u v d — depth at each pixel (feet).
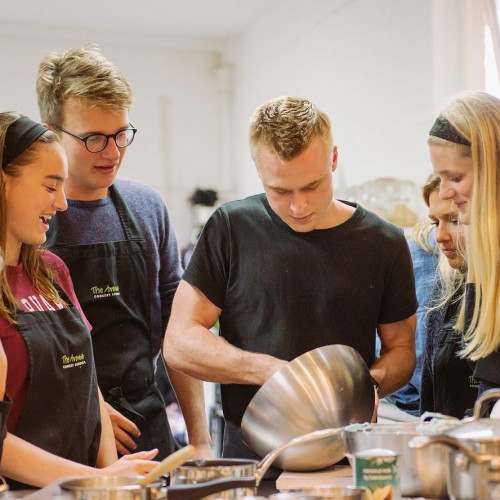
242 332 7.16
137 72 25.46
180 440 14.80
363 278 7.04
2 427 5.09
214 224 7.27
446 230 7.50
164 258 8.54
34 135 6.26
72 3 22.29
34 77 24.16
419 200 16.14
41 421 6.10
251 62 24.40
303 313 7.00
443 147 6.31
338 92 19.29
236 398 7.00
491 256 6.05
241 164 25.64
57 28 24.23
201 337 6.88
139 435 7.66
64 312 6.51
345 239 7.06
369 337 7.16
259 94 23.93
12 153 6.18
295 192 6.42
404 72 16.44
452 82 13.19
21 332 6.04
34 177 6.21
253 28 24.14
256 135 6.46
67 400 6.30
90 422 6.55
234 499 4.66
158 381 14.62
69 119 7.48
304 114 6.36
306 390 5.86
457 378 7.38
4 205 6.17
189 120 26.08
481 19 12.97
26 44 24.08
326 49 19.77
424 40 15.69
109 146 7.55
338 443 5.90
